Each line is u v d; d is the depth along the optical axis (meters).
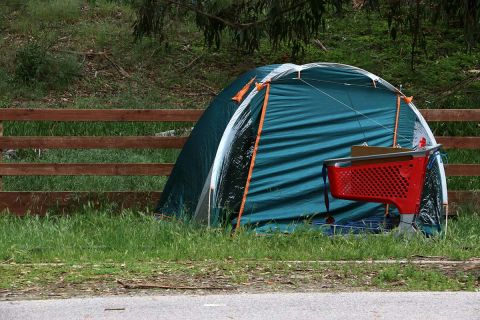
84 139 18.22
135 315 9.73
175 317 9.65
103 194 17.97
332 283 11.61
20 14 34.62
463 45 32.62
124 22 34.41
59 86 29.19
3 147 18.12
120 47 32.22
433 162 15.48
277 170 16.50
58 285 11.40
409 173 15.07
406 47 32.75
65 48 31.89
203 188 16.22
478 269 12.67
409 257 13.84
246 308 10.05
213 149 16.52
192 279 11.81
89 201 17.66
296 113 16.80
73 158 21.56
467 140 18.45
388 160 15.04
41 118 18.25
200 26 27.78
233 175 16.28
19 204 17.83
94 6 35.50
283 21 26.34
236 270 12.44
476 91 28.36
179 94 29.31
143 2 27.12
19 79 29.27
